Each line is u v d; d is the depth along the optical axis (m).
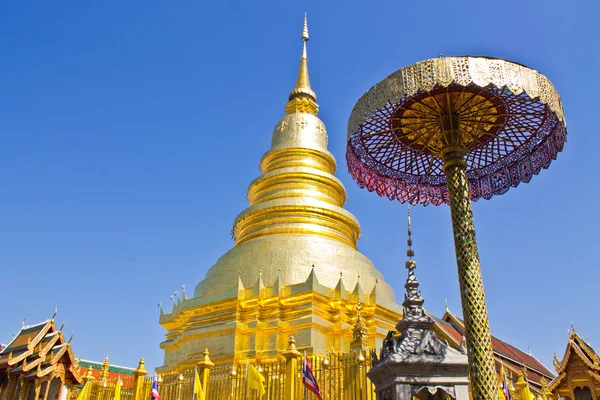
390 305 30.80
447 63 12.39
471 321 11.95
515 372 32.88
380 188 18.05
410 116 14.82
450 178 13.63
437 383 9.68
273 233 34.28
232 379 21.78
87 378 28.77
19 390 31.17
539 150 16.05
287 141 39.56
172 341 32.28
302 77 45.06
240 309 29.42
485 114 14.67
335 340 28.36
